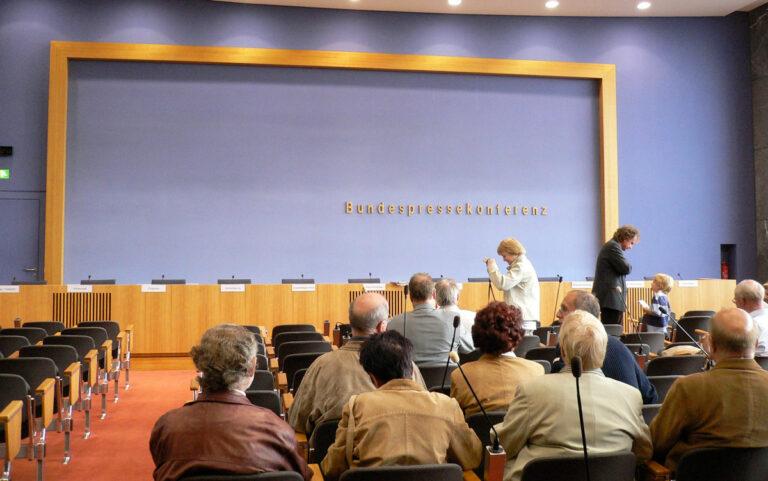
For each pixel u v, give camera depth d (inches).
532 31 435.2
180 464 75.4
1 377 135.8
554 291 344.8
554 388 89.0
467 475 89.4
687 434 93.5
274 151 415.5
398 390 87.4
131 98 402.6
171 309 313.6
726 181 448.5
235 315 316.8
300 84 419.5
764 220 443.8
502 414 101.6
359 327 117.9
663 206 441.4
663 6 426.6
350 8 417.7
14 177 388.2
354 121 423.2
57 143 385.1
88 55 390.6
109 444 186.5
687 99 447.5
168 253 402.3
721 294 359.6
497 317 112.1
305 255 415.2
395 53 422.0
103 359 222.1
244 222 410.6
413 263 423.8
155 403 240.4
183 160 406.6
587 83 445.1
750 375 90.7
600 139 442.0
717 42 451.8
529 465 79.8
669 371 152.6
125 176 400.5
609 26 442.9
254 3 409.1
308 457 108.7
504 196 434.0
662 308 236.2
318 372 112.4
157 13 400.5
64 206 389.7
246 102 414.0
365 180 422.9
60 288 307.1
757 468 86.0
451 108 432.5
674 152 444.5
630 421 89.9
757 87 449.1
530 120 438.6
